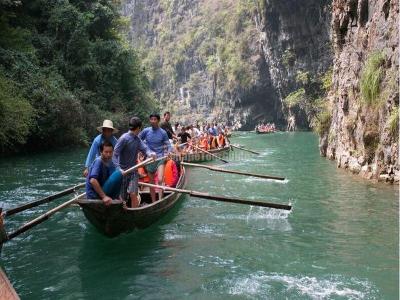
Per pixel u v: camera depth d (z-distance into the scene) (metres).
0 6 23.48
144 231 7.01
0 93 17.12
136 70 34.78
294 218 7.74
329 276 5.21
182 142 17.12
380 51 10.43
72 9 27.69
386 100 9.91
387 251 5.98
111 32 34.41
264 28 51.00
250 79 56.97
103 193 5.96
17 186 11.09
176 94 79.94
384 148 10.08
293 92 47.06
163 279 5.18
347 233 6.79
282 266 5.54
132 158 6.91
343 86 13.40
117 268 5.52
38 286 5.03
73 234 6.91
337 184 10.64
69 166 15.55
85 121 25.14
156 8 93.19
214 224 7.41
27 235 6.87
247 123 57.97
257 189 10.47
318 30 43.69
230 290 4.87
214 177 12.50
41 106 21.17
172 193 8.21
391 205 8.29
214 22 70.81
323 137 18.11
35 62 23.53
